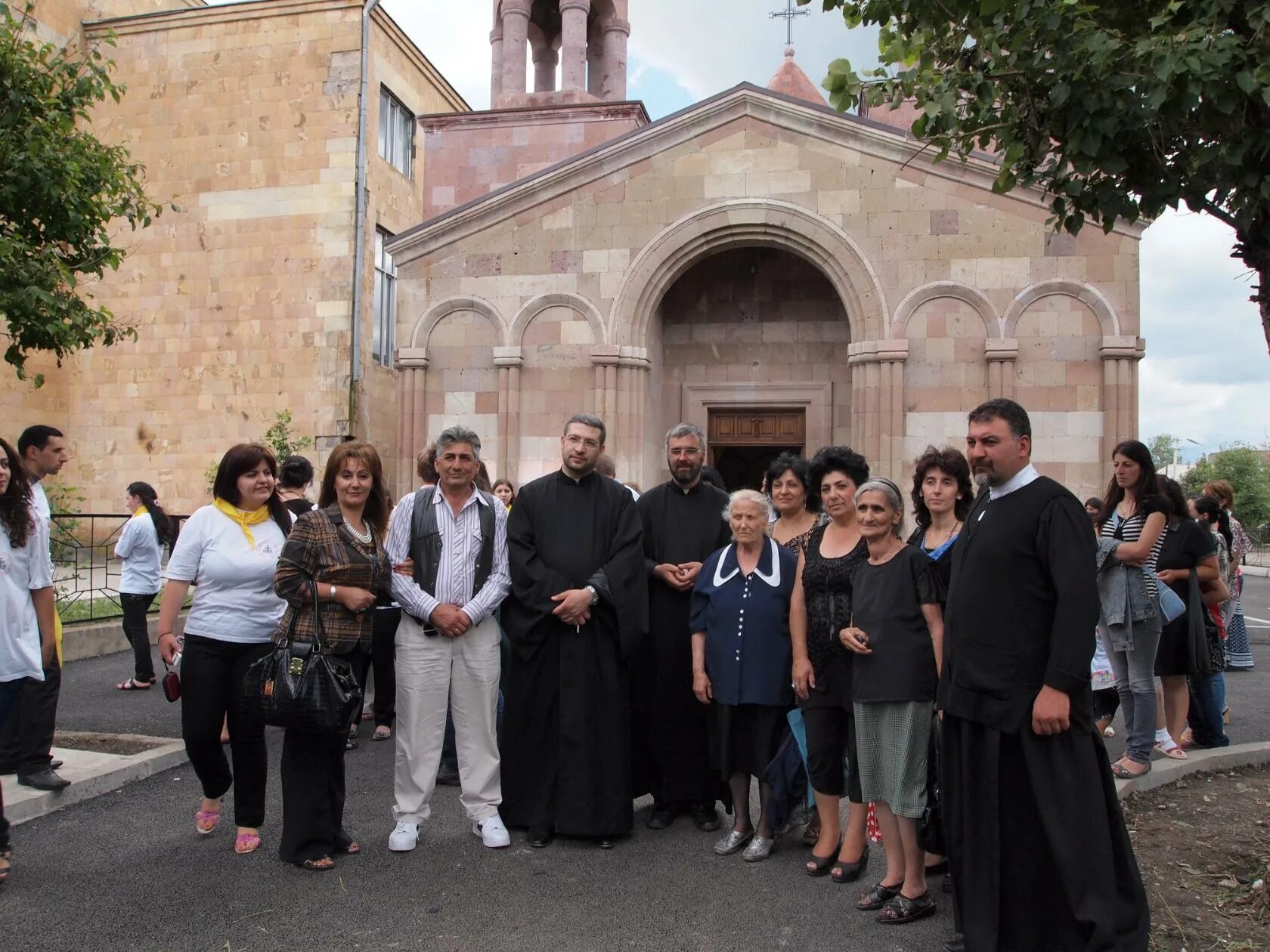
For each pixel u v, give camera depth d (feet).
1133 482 21.84
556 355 46.24
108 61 30.45
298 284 67.92
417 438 47.06
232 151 69.31
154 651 40.19
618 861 17.71
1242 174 15.03
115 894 15.89
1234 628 38.83
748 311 51.42
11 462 16.99
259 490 18.26
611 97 70.18
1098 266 41.45
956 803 13.57
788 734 17.94
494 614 19.15
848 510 17.31
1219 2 14.75
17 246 25.77
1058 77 16.06
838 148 44.06
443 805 21.08
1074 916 12.35
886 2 18.34
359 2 68.23
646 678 20.26
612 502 19.53
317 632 16.63
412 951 13.97
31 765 20.25
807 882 16.72
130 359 69.97
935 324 42.73
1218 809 19.83
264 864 17.29
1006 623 13.14
